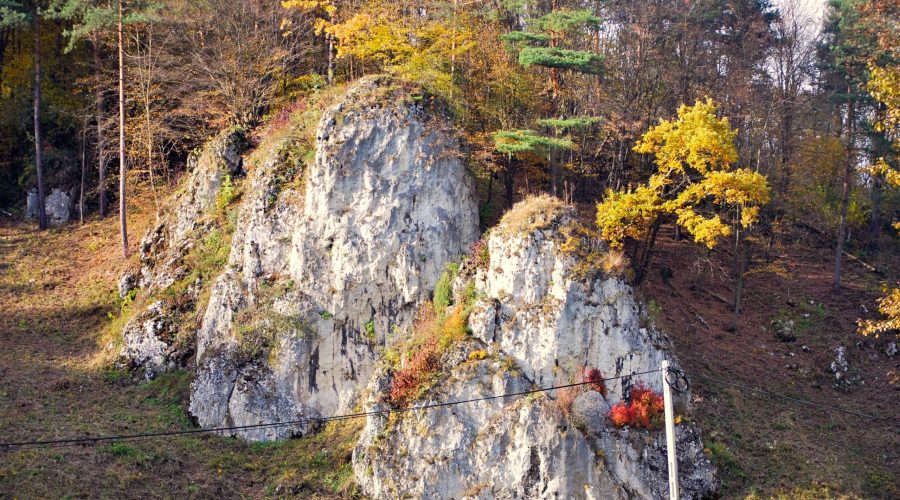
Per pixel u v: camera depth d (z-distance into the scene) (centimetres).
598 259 3219
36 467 2762
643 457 2991
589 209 4219
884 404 3612
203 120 4819
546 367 3078
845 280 4453
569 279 3139
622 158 4262
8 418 3077
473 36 4172
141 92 4619
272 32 4738
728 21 5475
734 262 4369
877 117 3891
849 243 4872
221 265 3834
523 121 4106
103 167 4906
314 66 4881
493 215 3816
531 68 4209
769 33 5184
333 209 3506
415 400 3038
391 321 3441
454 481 2955
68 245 4703
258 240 3606
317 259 3478
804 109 4853
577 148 3841
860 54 4509
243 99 4434
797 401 3569
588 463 2948
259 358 3362
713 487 3038
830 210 4991
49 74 5188
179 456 3058
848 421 3512
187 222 4128
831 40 5094
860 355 3894
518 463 2942
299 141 3800
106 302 4156
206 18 4603
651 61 4672
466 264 3369
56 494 2662
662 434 3031
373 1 4325
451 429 3003
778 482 3081
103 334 3959
